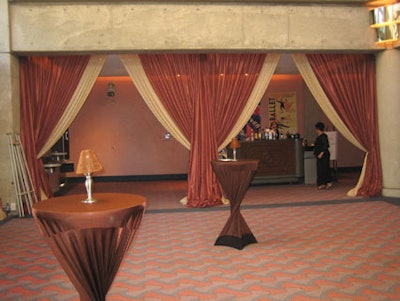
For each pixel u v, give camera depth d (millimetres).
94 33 7066
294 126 12703
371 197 8141
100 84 12258
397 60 7871
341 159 13016
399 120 7941
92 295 2666
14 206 7133
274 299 3516
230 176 4969
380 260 4453
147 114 12383
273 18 7414
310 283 3852
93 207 2621
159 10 7156
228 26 7297
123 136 12352
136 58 7590
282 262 4453
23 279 4090
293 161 10438
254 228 5914
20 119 7352
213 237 5516
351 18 7648
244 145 10148
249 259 4574
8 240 5547
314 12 7535
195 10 7215
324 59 8078
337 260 4480
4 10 6918
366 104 8203
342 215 6664
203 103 7672
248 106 7855
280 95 12633
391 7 7234
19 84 7348
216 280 3977
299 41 7508
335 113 8203
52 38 7016
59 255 2611
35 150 7422
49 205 2705
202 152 7637
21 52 7074
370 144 8227
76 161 12219
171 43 7180
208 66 7703
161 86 7609
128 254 4828
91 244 2549
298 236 5465
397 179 8047
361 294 3582
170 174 12492
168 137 12445
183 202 7977
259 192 9273
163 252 4895
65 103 7527
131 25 7113
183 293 3680
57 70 7484
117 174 12359
